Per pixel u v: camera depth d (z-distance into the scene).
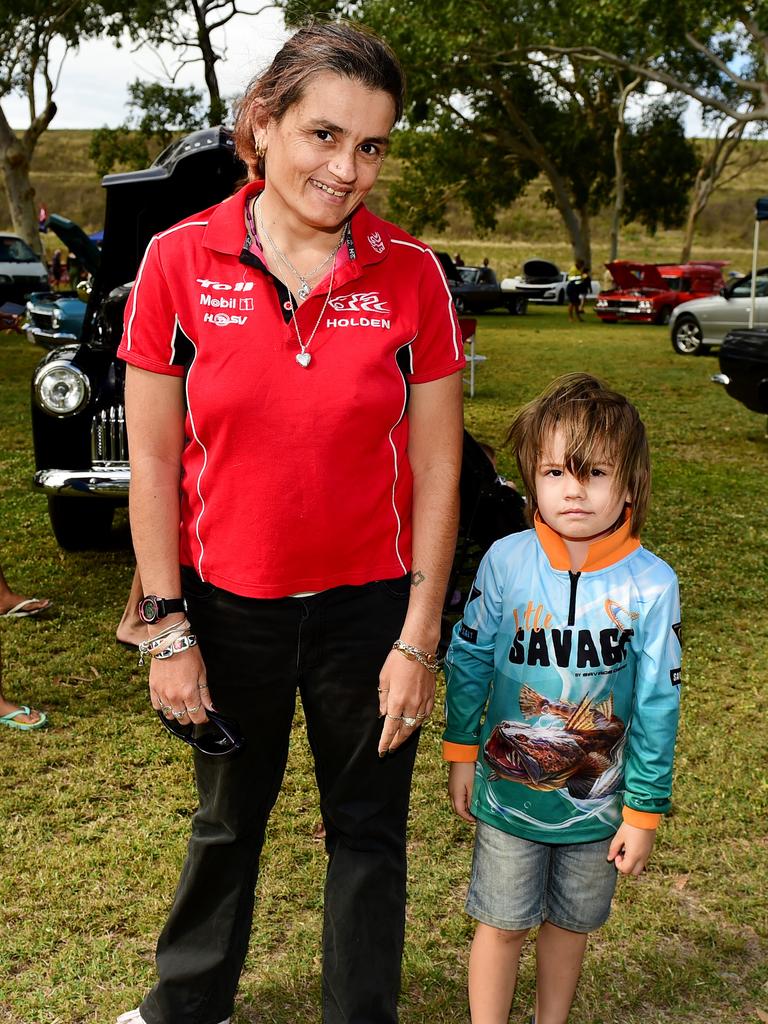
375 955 1.90
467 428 9.25
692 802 3.12
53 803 3.07
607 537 1.86
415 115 29.66
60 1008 2.26
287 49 1.58
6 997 2.29
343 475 1.69
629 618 1.86
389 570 1.81
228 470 1.68
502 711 1.96
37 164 73.12
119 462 4.91
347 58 1.53
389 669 1.78
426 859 2.85
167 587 1.74
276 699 1.84
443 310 1.77
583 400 1.81
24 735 3.50
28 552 5.51
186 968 1.97
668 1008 2.31
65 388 4.82
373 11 24.72
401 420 1.75
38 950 2.44
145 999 2.05
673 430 9.52
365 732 1.86
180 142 4.82
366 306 1.67
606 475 1.80
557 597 1.88
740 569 5.39
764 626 4.60
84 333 5.27
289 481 1.67
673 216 38.88
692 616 4.70
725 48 29.33
